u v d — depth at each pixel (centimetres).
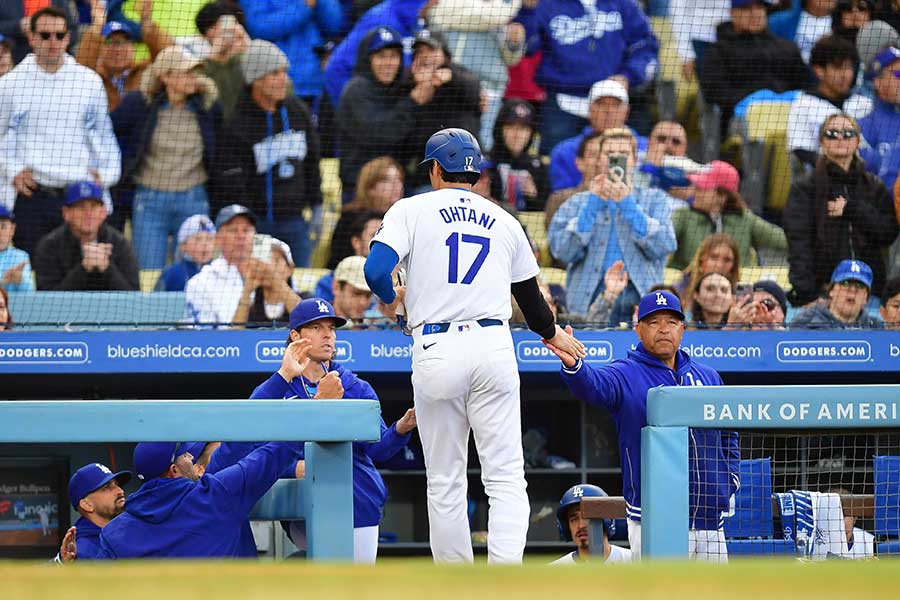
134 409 1723
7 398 3897
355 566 900
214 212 3881
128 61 3925
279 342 3562
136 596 803
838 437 2225
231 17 3956
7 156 3769
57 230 3759
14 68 3841
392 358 3588
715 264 3888
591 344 3628
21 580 841
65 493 3791
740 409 1767
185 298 3750
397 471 3875
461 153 1897
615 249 3878
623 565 897
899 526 2073
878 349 3688
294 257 3866
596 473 3956
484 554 3712
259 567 893
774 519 2212
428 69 3972
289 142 3906
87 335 3522
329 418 1750
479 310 1830
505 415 1831
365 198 3897
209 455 2325
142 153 3875
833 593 794
